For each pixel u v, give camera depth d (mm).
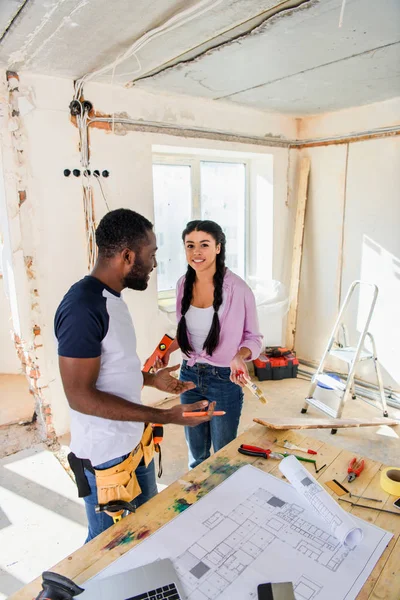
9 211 2404
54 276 2604
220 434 1908
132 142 2783
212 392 1867
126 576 891
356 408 3205
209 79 2518
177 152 3314
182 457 2568
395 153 3121
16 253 2461
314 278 3846
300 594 844
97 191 2682
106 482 1231
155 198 3375
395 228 3205
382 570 900
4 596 1656
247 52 2057
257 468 1259
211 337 1793
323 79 2543
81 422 1214
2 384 3627
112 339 1166
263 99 3035
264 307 3719
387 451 2619
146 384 1506
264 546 966
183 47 1977
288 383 3664
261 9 1589
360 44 1970
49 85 2400
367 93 2883
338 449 1362
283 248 3932
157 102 2855
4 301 3668
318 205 3715
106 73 2338
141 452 1342
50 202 2518
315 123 3635
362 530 1012
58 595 840
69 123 2506
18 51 1984
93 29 1749
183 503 1111
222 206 3818
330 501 1043
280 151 3688
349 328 3623
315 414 3105
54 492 2266
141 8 1565
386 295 3330
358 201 3410
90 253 2709
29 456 2584
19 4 1512
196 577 888
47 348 2656
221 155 3561
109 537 1002
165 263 3541
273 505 1099
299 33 1836
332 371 3779
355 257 3500
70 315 1090
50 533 1990
